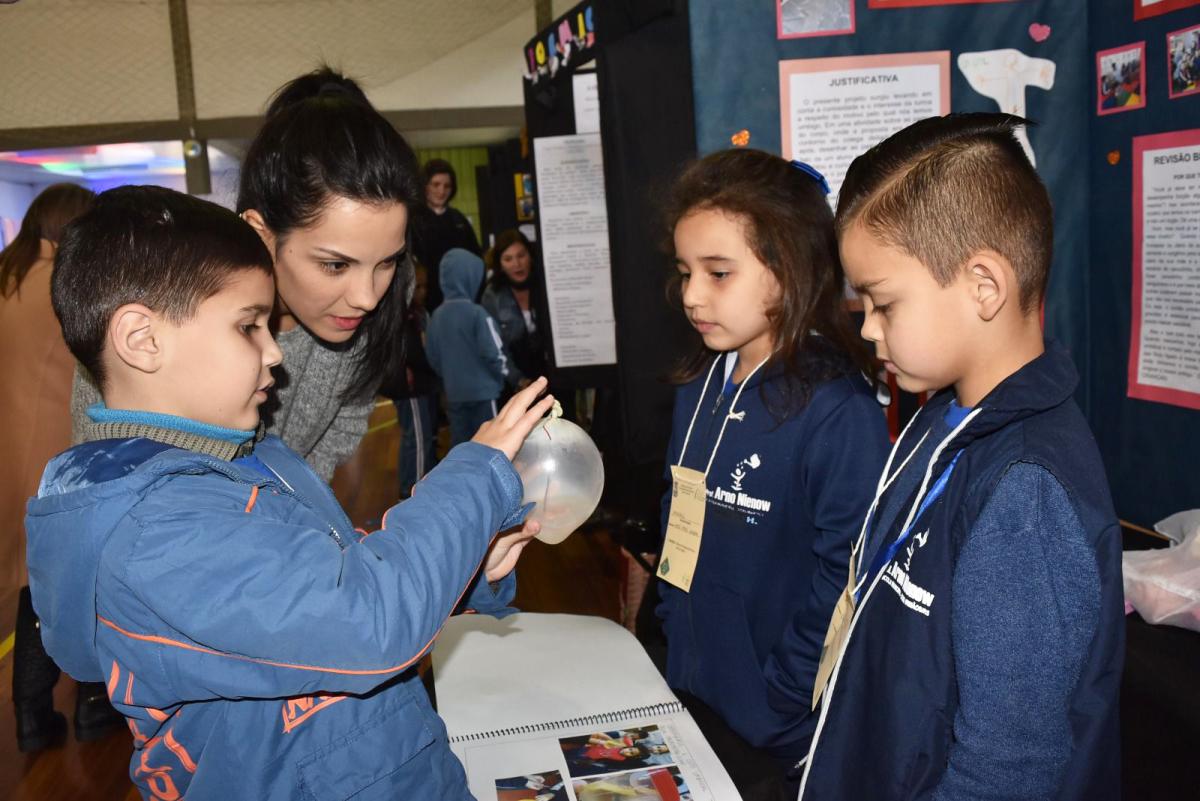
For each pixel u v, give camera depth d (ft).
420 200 3.51
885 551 3.08
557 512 3.34
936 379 2.91
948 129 2.90
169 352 2.59
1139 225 5.49
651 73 5.97
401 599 2.44
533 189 8.53
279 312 4.12
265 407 4.25
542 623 4.38
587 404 13.98
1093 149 5.85
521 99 18.33
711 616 4.24
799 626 3.83
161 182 23.77
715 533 4.25
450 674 3.89
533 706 3.59
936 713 2.76
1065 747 2.49
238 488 2.62
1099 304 5.94
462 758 3.24
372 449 21.13
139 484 2.42
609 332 8.73
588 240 8.50
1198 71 4.95
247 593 2.34
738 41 5.72
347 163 3.20
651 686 3.74
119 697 2.53
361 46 14.98
